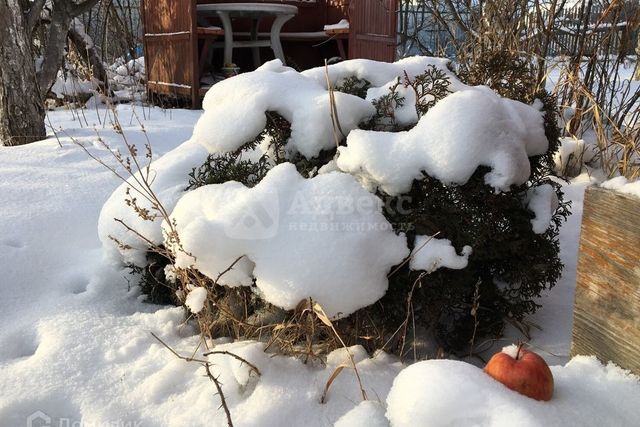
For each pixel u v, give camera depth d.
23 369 1.98
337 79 2.65
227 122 2.15
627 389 1.56
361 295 1.88
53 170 4.15
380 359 2.04
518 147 2.01
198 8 7.69
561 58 4.52
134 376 1.95
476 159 1.93
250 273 1.97
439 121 1.96
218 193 2.06
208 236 1.86
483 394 1.44
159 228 2.44
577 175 4.13
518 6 4.77
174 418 1.74
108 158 4.52
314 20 9.44
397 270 1.98
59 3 6.16
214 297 2.15
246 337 2.17
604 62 4.59
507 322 2.41
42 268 2.87
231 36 8.11
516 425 1.35
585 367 1.69
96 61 8.88
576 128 4.50
